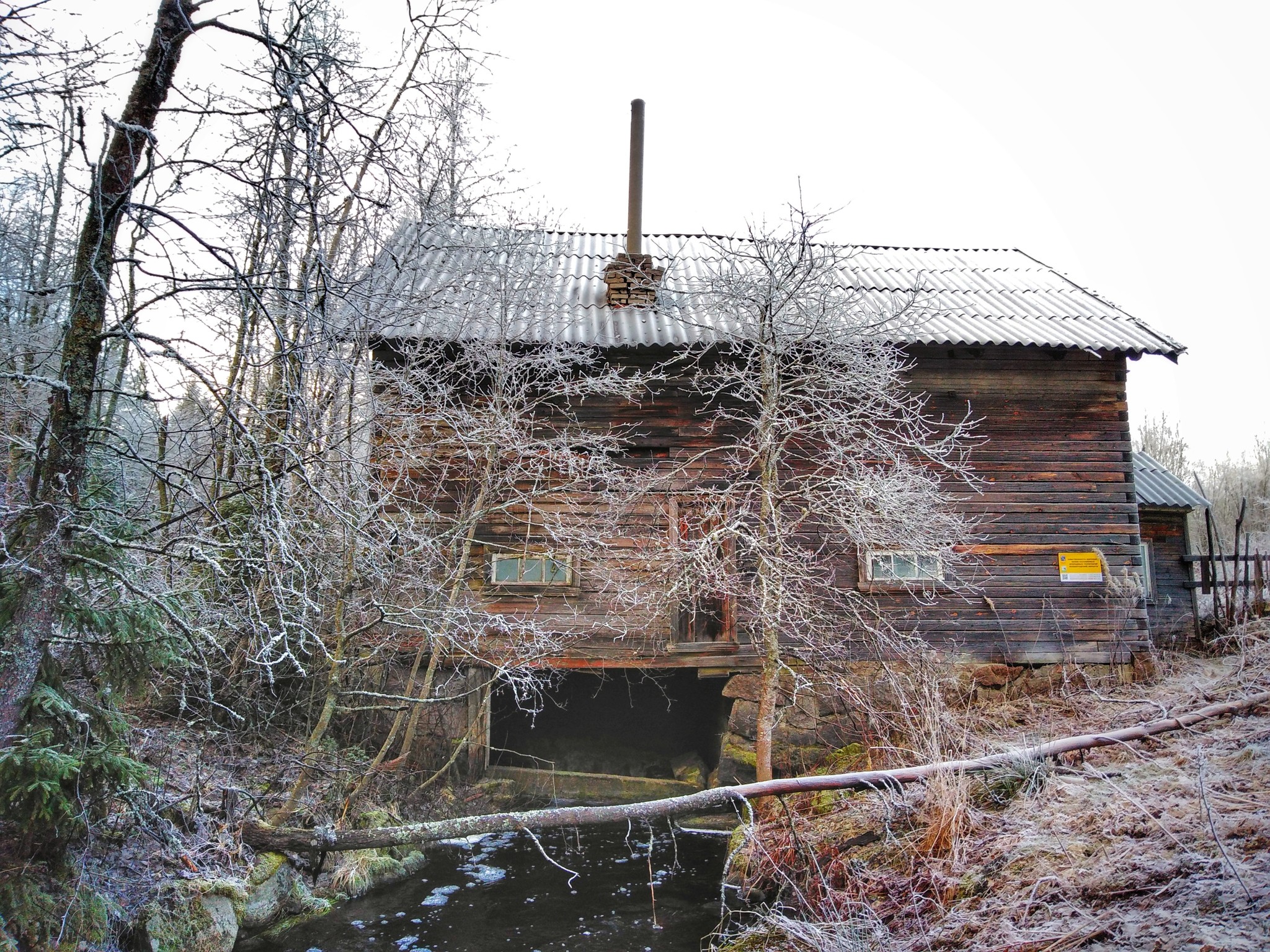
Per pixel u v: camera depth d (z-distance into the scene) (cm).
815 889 721
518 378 1023
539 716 1395
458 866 915
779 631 1098
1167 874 499
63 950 504
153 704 877
